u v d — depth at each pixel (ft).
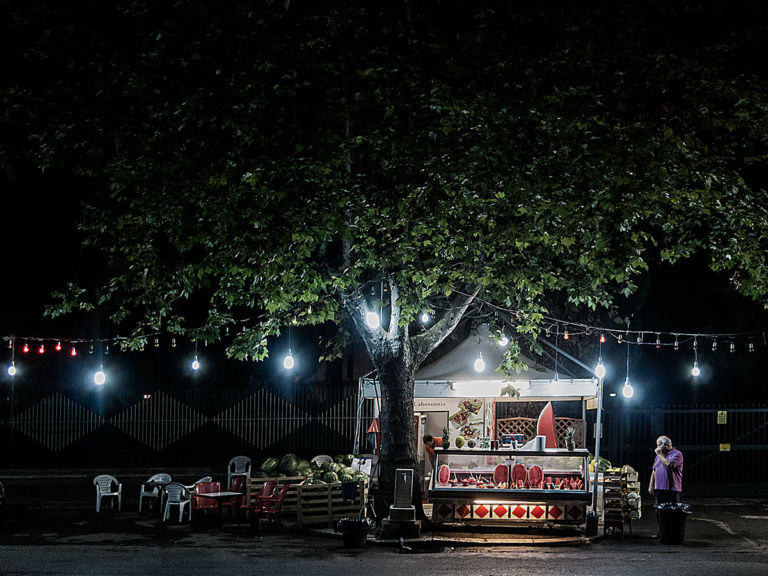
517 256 57.57
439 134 50.70
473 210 52.26
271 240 50.96
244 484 64.23
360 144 52.08
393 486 58.13
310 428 85.97
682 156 53.31
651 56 54.24
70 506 70.74
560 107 49.44
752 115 54.90
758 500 77.15
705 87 54.65
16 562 46.50
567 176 48.93
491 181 49.60
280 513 60.34
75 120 53.01
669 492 56.85
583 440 67.82
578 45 53.36
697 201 53.67
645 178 48.42
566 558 48.08
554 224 49.67
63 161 52.90
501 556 48.98
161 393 85.71
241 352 61.62
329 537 56.90
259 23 52.60
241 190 50.01
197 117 49.93
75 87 53.83
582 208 48.75
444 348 84.02
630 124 50.19
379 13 54.65
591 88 51.08
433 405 70.95
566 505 56.39
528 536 55.57
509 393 66.28
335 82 52.44
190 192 50.90
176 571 43.68
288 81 50.57
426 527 57.31
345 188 51.26
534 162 48.78
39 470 80.33
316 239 50.42
